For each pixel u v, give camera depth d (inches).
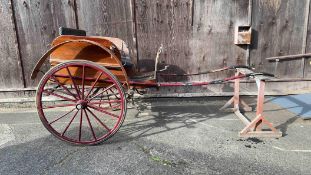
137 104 198.2
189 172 120.0
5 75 195.8
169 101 201.9
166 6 186.9
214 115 180.2
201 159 129.7
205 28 191.3
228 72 199.8
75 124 170.1
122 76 143.8
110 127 164.7
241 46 194.9
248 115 179.3
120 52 156.7
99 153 136.2
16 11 185.2
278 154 133.5
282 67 200.2
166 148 140.0
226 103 187.8
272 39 194.9
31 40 189.9
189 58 195.9
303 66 200.8
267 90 203.2
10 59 193.0
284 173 118.6
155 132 157.6
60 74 140.6
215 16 189.5
